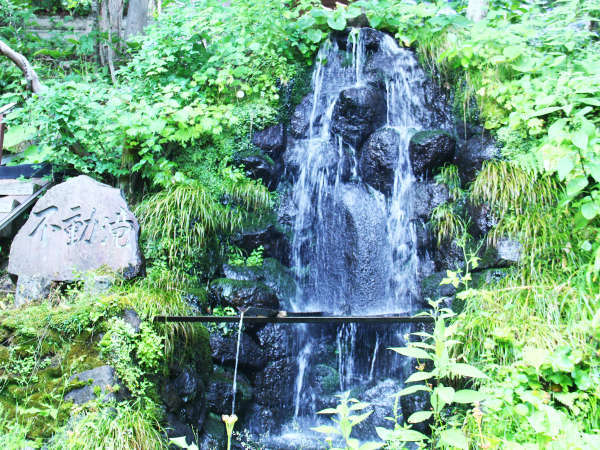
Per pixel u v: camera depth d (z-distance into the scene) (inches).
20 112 247.9
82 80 328.5
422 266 234.5
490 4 311.1
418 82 265.0
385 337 220.5
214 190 246.5
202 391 185.2
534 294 177.2
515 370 158.6
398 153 249.9
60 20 390.9
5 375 151.7
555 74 230.7
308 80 278.8
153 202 233.1
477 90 244.1
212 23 270.1
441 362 124.5
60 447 139.3
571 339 160.1
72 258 186.7
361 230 242.4
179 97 265.1
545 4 296.2
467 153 236.5
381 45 279.3
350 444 105.7
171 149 254.4
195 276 227.1
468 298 183.9
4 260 228.4
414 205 241.0
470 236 221.9
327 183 258.1
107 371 153.9
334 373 223.3
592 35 251.6
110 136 241.3
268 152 260.5
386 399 201.0
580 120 200.2
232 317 177.9
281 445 198.2
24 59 252.8
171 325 177.5
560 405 156.0
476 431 151.2
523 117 217.9
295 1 328.8
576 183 185.3
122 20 370.0
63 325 160.6
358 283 236.5
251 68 270.7
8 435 137.4
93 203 192.5
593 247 185.2
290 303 237.8
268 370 212.4
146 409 155.8
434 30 268.5
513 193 210.5
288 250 252.8
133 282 186.4
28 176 250.2
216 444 181.9
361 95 258.4
